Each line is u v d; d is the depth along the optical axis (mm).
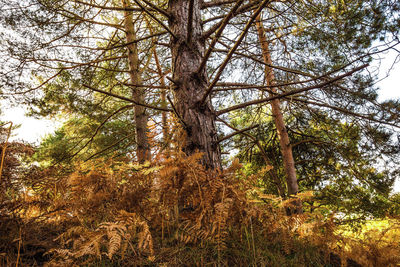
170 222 1778
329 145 7555
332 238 1480
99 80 6324
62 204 1495
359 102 4809
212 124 3068
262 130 7711
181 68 3273
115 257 1397
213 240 1433
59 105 5746
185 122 2951
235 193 1479
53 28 4699
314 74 4699
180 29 3492
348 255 1492
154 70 7438
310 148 8344
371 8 3965
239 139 8320
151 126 1857
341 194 7824
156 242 1626
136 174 1578
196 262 1386
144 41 6219
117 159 1830
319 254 1701
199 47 3488
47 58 4980
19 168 1795
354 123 5527
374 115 5008
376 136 5383
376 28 3891
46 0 4328
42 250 1448
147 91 5738
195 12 3678
